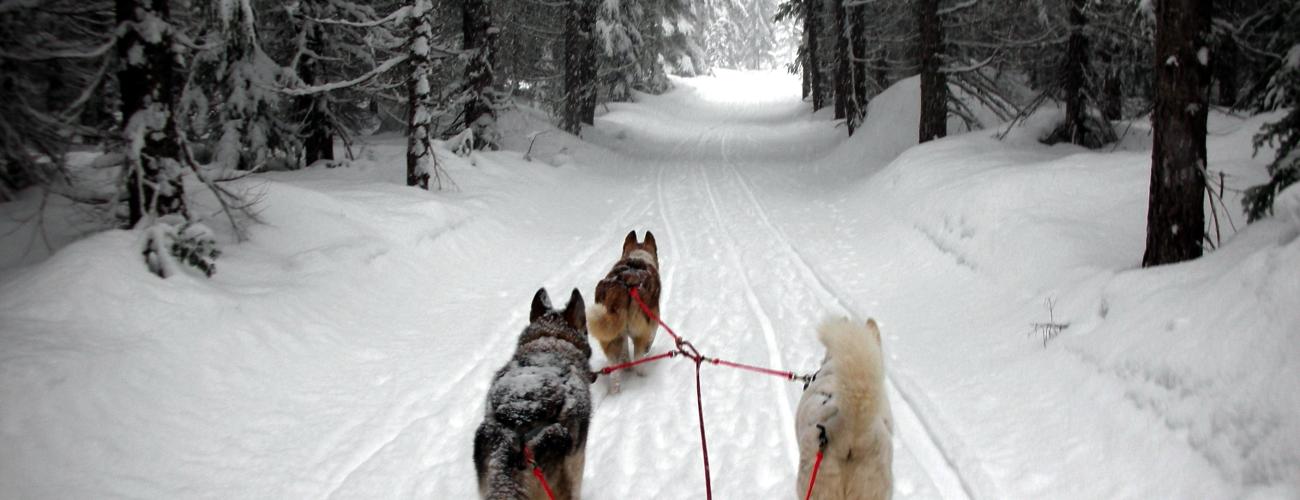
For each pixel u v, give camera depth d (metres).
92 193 9.91
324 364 7.11
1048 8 17.70
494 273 11.12
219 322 6.73
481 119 19.53
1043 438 5.29
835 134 29.39
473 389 6.81
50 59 9.41
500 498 3.42
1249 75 16.27
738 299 9.63
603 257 12.12
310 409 6.29
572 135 25.64
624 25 29.81
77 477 4.68
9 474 4.44
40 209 8.55
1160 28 6.71
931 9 17.47
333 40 15.41
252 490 5.05
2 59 8.75
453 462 5.53
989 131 16.69
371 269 9.48
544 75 30.56
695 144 32.12
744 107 48.91
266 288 7.89
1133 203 9.12
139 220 7.70
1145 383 5.13
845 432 3.66
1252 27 11.58
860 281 10.38
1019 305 7.89
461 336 8.28
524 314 9.09
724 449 5.65
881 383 3.77
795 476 5.20
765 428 5.94
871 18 28.67
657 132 35.81
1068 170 10.42
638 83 43.22
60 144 9.42
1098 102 15.30
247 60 13.09
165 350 6.08
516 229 13.53
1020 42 17.75
